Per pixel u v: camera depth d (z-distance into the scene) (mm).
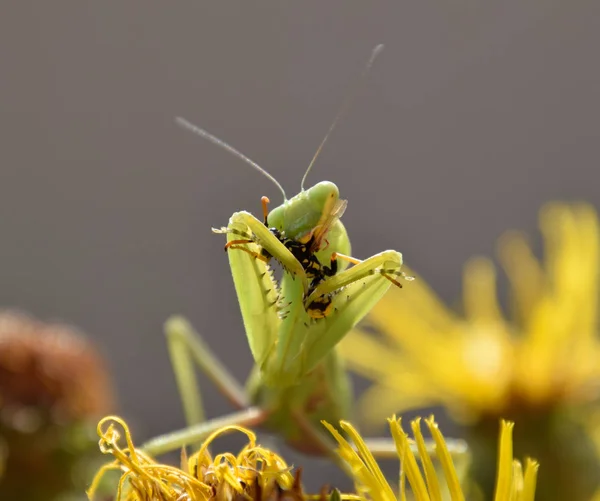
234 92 465
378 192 449
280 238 205
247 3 474
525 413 237
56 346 238
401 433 180
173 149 465
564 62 460
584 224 242
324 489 185
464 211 448
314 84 461
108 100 471
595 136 452
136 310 443
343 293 206
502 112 459
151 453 220
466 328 245
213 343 437
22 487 231
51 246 453
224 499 183
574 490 233
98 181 464
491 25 467
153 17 477
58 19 473
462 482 228
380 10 468
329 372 227
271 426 229
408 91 463
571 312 240
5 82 466
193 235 452
